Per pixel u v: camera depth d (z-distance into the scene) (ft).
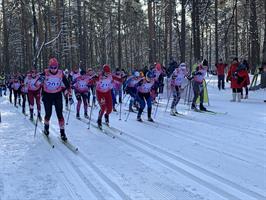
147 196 18.48
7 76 118.62
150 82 41.01
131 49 206.08
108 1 160.76
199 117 43.29
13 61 197.47
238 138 31.22
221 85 80.07
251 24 92.84
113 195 18.70
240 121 39.58
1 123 43.83
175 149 27.96
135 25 179.11
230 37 158.20
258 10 107.04
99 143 30.89
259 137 31.42
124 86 48.65
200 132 34.32
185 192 18.90
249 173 21.77
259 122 38.60
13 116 50.88
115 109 51.31
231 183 20.10
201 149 27.78
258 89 69.05
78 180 21.24
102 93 38.29
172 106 45.98
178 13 124.57
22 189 20.08
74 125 40.34
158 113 47.73
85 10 154.81
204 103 56.03
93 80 38.75
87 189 19.69
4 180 21.70
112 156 26.43
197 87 48.52
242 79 58.08
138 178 21.29
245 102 56.85
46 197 18.78
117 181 20.85
